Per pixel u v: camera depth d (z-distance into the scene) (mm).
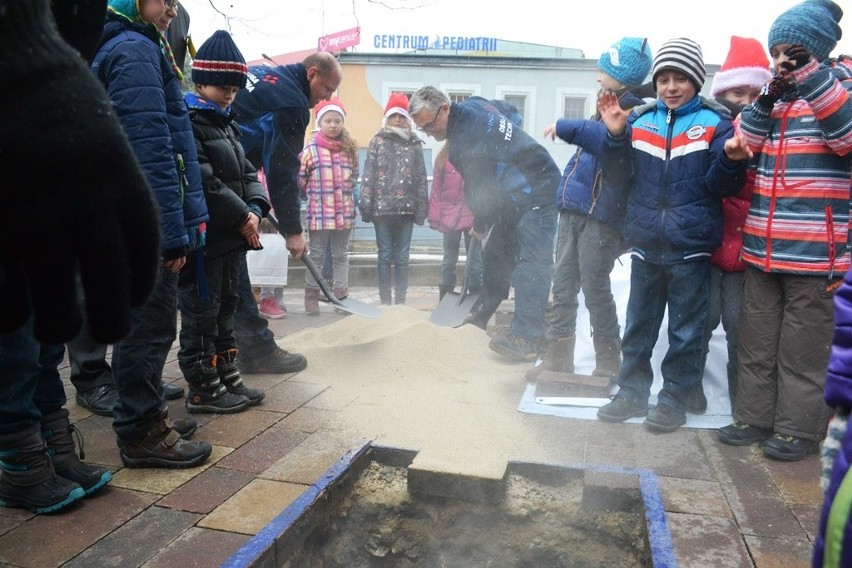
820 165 3059
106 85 2676
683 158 3322
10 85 920
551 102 15820
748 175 3377
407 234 6973
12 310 954
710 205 3338
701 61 3330
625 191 3639
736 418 3326
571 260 4223
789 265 3074
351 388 4121
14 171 902
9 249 920
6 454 2512
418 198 6906
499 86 15781
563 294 4258
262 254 6395
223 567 2154
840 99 2906
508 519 2742
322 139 6621
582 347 4613
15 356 2414
